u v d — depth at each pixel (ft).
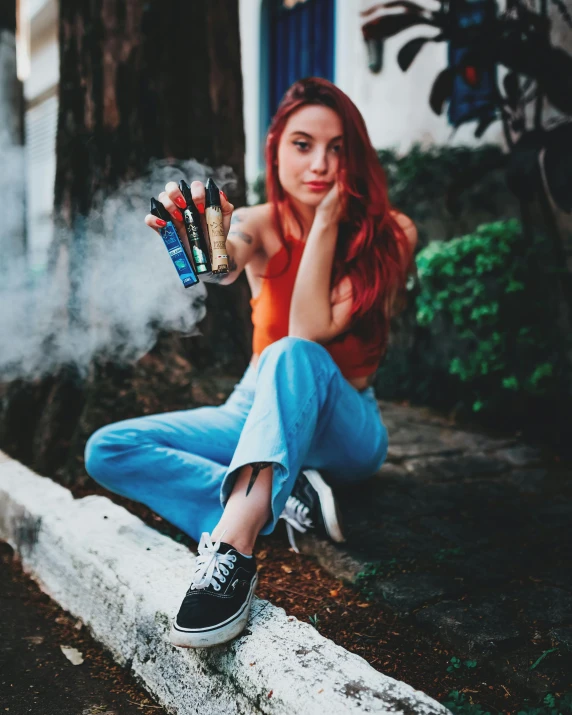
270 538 7.67
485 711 4.63
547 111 12.94
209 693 4.90
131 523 7.18
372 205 6.97
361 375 7.45
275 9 20.53
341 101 6.77
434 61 15.25
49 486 8.49
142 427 6.81
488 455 11.02
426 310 12.96
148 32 9.86
